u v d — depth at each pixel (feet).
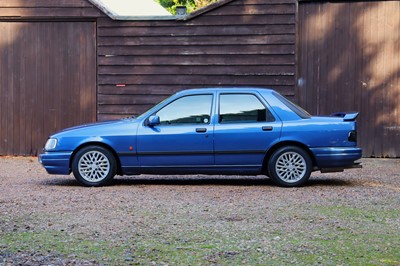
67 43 55.11
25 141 55.83
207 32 53.21
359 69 51.98
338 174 41.96
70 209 27.68
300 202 29.68
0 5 55.26
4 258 19.43
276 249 20.53
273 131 34.83
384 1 51.47
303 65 52.49
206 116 35.37
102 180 35.47
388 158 51.72
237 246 20.93
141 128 35.37
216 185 36.35
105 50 54.60
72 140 35.47
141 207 28.25
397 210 27.58
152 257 19.57
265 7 52.42
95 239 21.93
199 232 23.02
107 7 57.72
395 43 51.47
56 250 20.44
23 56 55.67
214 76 53.26
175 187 35.35
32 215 26.23
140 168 35.42
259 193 32.73
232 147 34.94
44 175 42.47
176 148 35.12
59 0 54.70
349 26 51.96
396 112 51.55
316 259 19.33
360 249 20.57
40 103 55.57
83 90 55.06
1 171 45.06
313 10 52.29
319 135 34.73
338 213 26.81
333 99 52.21
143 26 54.03
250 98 35.40
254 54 52.70
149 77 54.13
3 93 55.93
